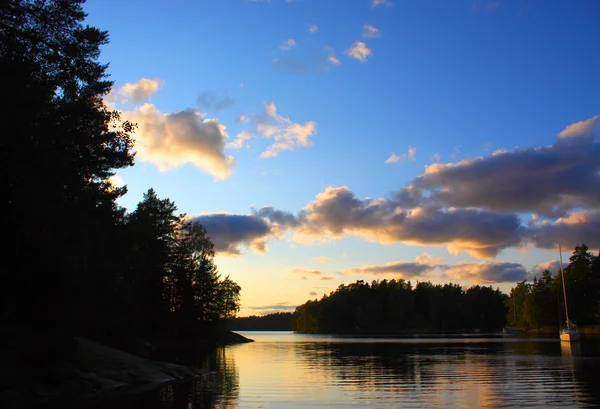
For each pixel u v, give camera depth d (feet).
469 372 98.48
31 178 68.33
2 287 84.74
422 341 287.28
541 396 65.87
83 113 73.05
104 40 76.33
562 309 355.77
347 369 111.24
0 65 63.72
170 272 242.78
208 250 279.08
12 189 68.64
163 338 236.84
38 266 84.48
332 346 240.73
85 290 109.70
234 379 93.56
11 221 71.77
